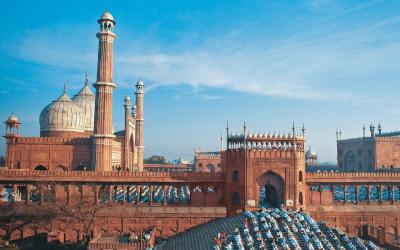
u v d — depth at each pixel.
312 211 51.94
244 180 50.47
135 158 81.62
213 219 50.03
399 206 53.94
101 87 55.75
